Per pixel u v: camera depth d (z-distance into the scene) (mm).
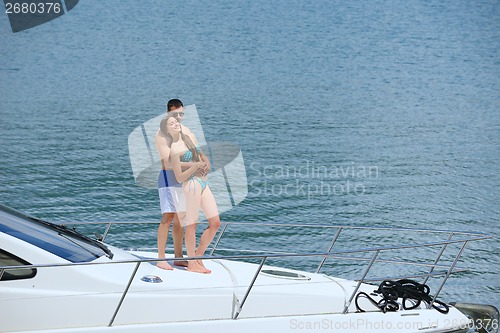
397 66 99938
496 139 69062
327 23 122625
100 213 44594
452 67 100062
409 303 21328
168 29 116000
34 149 60844
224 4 132500
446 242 21250
